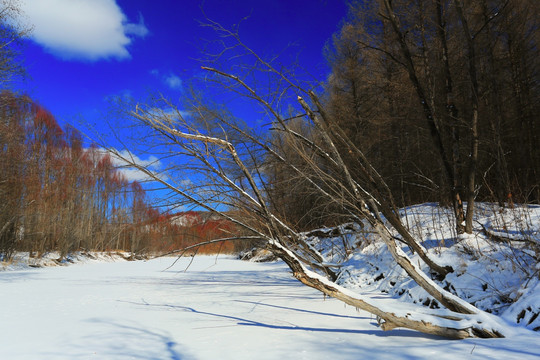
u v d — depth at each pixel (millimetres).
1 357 3859
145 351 3949
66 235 30141
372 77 16578
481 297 5230
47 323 5695
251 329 4926
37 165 29031
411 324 4066
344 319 5520
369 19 14281
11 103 19266
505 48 16031
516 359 3025
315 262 10062
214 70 6660
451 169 8156
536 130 16031
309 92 6250
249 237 7156
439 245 7305
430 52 11008
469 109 13141
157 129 6160
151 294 9391
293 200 9305
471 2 11250
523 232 6250
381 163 14328
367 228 11172
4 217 24234
